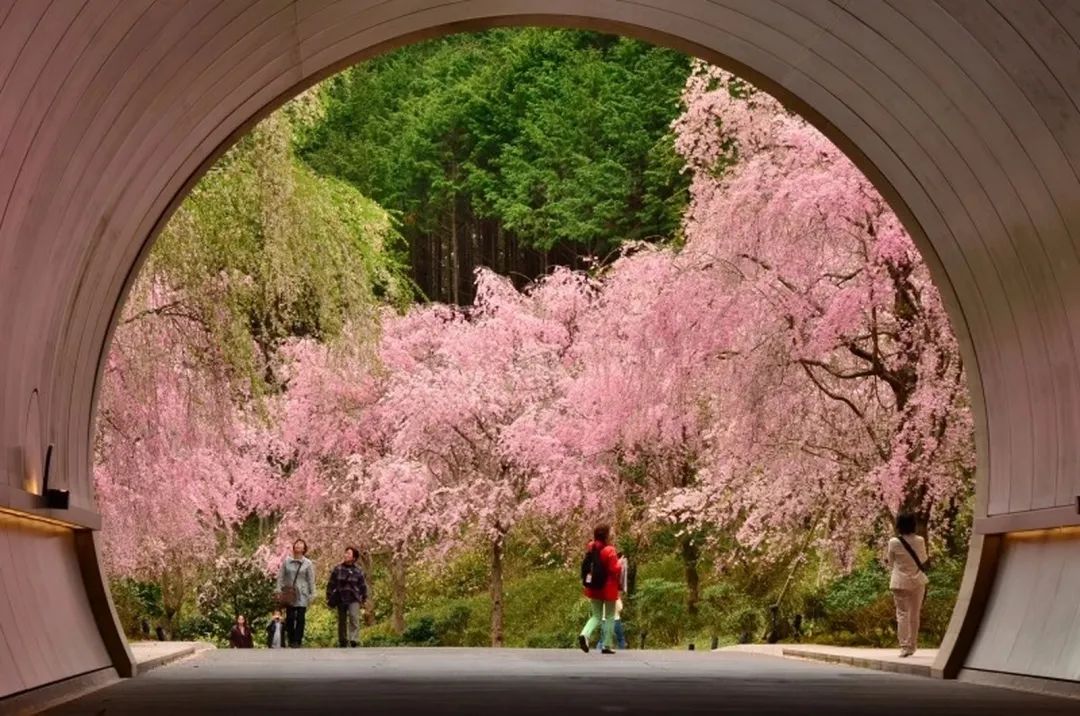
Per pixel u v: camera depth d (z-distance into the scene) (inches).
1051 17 349.7
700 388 984.3
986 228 464.4
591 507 1232.2
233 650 864.9
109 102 372.8
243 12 406.0
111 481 903.7
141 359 854.5
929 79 438.0
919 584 625.9
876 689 447.5
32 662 362.3
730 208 903.7
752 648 860.0
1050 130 390.9
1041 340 447.8
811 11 451.5
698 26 506.3
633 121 1861.5
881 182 526.3
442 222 2156.7
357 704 366.3
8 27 275.3
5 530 370.3
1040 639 434.6
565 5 499.5
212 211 844.0
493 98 2034.9
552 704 372.5
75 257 419.8
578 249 2094.0
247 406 977.5
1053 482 443.5
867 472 903.1
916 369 868.6
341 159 2050.9
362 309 897.5
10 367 364.8
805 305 883.4
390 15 482.9
